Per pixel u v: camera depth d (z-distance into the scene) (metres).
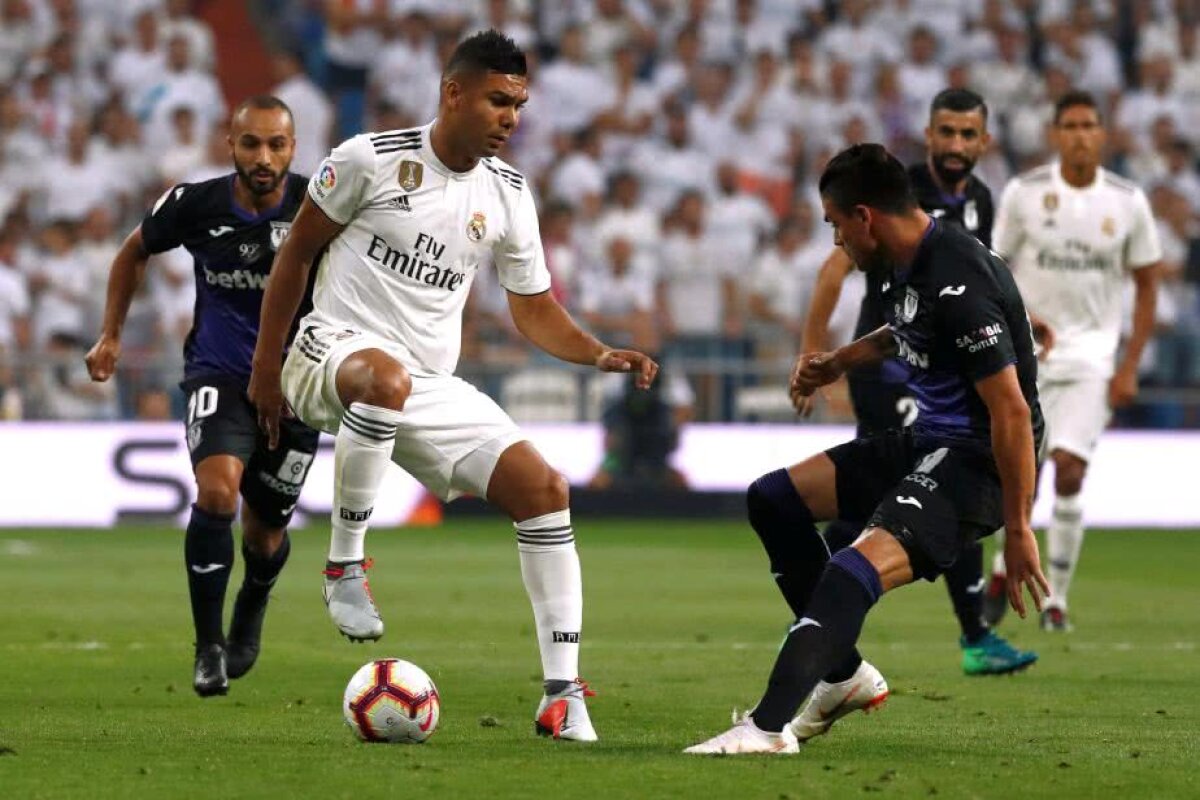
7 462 60.91
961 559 28.23
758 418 64.94
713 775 17.78
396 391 20.84
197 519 24.11
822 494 20.83
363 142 21.42
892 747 20.34
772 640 33.44
